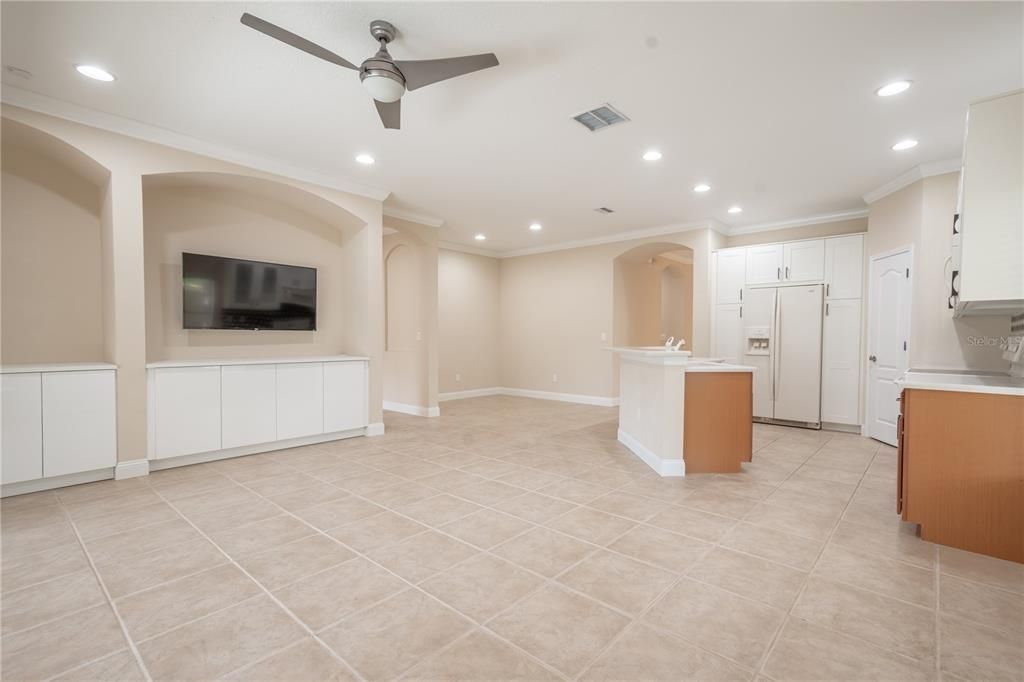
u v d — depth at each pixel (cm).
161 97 301
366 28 232
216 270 425
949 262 401
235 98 302
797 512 289
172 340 414
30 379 305
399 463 396
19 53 252
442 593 196
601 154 392
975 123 238
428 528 262
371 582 205
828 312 534
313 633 170
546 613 182
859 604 189
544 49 247
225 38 240
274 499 308
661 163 412
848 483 346
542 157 400
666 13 218
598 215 594
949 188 400
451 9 217
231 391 398
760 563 223
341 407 474
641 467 386
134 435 349
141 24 228
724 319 609
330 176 448
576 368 759
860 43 239
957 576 212
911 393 253
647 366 400
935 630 173
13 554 229
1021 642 166
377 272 502
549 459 411
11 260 336
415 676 148
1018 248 230
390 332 701
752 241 639
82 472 331
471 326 815
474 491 325
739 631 171
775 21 222
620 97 296
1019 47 241
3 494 303
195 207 425
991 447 237
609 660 156
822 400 539
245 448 417
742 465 394
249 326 446
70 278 359
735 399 372
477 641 165
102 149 330
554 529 262
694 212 575
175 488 328
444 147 380
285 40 204
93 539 246
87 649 160
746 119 326
